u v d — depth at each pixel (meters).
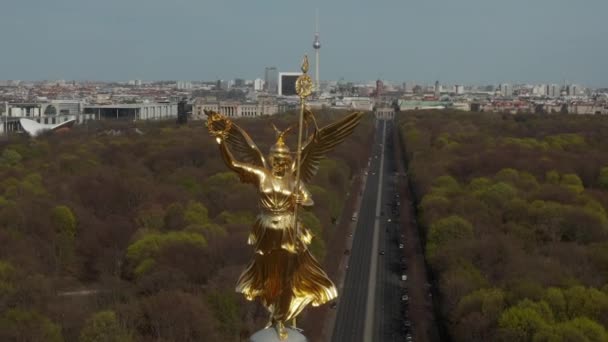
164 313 151.62
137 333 150.25
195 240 195.12
